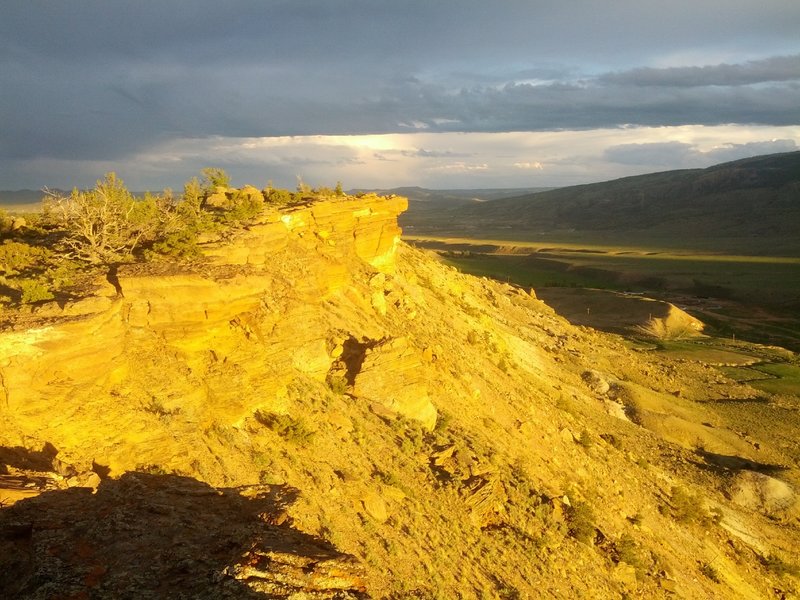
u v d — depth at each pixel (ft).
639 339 415.03
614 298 513.45
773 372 333.42
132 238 91.71
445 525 80.38
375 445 88.53
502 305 335.06
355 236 156.56
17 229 101.65
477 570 75.82
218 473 62.39
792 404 273.54
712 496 167.84
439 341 143.64
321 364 95.81
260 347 81.82
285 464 72.13
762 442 224.94
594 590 87.40
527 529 90.07
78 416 55.36
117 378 61.93
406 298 152.15
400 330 131.54
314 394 89.45
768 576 136.36
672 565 111.65
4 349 51.98
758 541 150.41
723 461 201.87
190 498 50.55
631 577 97.55
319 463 76.79
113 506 45.37
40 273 75.72
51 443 52.54
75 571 35.99
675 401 256.32
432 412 104.12
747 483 176.86
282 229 107.34
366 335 116.57
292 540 43.47
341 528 67.62
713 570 120.57
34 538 38.86
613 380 255.09
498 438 116.06
